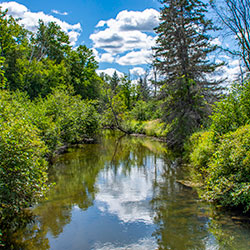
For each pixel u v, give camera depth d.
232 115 8.87
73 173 11.62
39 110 13.77
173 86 17.45
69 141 18.67
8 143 5.62
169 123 18.02
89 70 41.69
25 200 6.31
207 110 16.23
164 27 19.03
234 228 5.55
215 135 9.41
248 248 4.71
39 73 30.06
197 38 19.16
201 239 5.24
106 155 16.47
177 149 17.33
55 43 40.97
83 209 7.25
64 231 5.91
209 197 7.31
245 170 6.34
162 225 6.04
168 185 9.44
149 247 5.09
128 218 6.57
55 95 19.52
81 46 42.47
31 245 5.29
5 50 28.28
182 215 6.54
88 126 24.11
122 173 11.67
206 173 9.56
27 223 6.34
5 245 5.29
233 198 6.06
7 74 27.86
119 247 5.16
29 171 5.91
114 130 36.56
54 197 8.33
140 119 34.47
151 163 13.85
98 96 40.81
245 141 6.70
